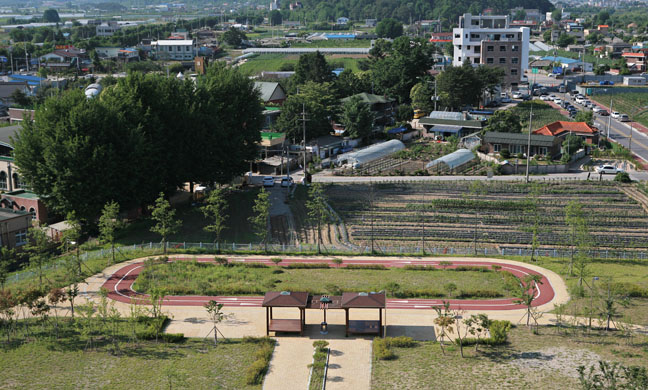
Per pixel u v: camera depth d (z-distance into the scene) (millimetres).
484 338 70938
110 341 72125
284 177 143750
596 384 59625
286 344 71938
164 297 84562
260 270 95000
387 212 121812
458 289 86375
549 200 125688
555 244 106812
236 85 134375
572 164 155250
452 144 168625
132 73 120750
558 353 67625
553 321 76438
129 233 112750
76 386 62156
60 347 70688
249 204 128125
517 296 79000
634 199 125125
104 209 105562
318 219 109562
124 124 111438
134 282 90000
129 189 109625
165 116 120188
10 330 74562
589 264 97062
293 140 172000
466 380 62594
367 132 180125
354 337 73625
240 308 81438
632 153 163250
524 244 107188
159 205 103375
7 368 65812
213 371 65250
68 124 107000
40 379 63562
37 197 119438
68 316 79000
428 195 130875
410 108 199250
